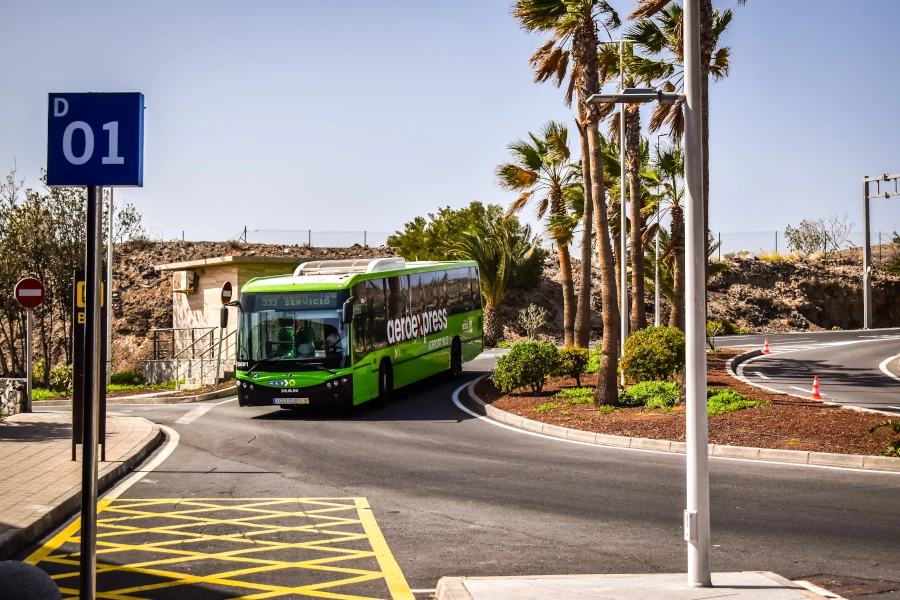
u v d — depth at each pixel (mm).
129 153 5082
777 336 45250
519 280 54875
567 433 16578
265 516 9906
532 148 32031
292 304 20234
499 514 9945
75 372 13195
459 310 28484
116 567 7777
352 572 7605
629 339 22172
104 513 10102
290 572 7613
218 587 7172
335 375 19812
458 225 50375
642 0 19922
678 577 7164
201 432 17750
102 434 13531
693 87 7207
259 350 20141
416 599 6848
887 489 11172
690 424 6953
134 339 49062
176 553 8273
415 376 24266
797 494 10906
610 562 7887
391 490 11484
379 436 16891
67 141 5070
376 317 21703
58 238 33875
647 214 34125
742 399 18688
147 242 58969
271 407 22609
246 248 60094
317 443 16031
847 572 7508
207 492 11383
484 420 19125
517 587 6816
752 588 6746
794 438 14539
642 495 11000
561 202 32344
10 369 37656
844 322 64062
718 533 8930
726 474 12336
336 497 11031
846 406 17922
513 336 50906
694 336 7012
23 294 21141
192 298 34781
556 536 8875
